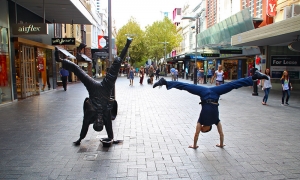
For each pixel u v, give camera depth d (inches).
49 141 235.6
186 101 513.7
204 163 184.2
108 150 211.3
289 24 499.2
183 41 2336.4
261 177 162.2
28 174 165.8
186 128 285.6
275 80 799.7
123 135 255.9
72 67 223.0
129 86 919.7
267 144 229.1
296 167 178.1
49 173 167.2
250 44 755.4
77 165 180.2
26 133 262.8
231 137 250.8
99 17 2041.1
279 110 407.5
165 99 546.0
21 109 407.2
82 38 1327.5
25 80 559.2
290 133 266.8
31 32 410.9
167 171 170.6
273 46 790.5
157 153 204.4
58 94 630.5
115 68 221.1
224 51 899.4
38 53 626.8
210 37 1090.1
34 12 589.6
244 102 500.4
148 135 256.4
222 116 357.1
